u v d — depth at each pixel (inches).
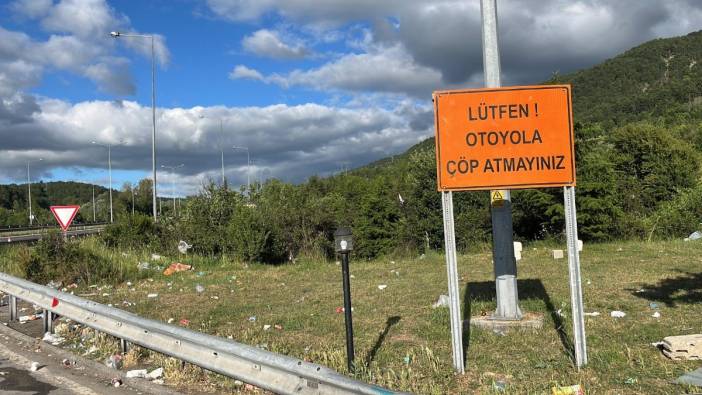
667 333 254.4
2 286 393.1
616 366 212.1
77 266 558.3
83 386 231.0
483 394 189.5
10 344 311.9
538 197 783.7
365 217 1074.1
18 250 674.2
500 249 281.1
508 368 218.8
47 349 296.0
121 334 267.0
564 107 219.9
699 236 710.5
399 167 1341.0
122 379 235.9
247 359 198.1
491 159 220.5
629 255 548.4
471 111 221.9
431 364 227.1
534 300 339.3
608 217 751.1
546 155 219.1
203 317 356.5
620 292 356.8
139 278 578.9
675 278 397.1
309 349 261.9
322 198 1079.6
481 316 297.0
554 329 269.7
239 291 464.1
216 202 855.7
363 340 275.9
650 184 1021.2
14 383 237.3
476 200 919.0
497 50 278.8
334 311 354.0
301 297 420.2
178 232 843.4
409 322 307.6
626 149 1096.2
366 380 207.3
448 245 219.8
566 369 212.8
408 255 952.3
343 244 218.1
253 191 1031.6
